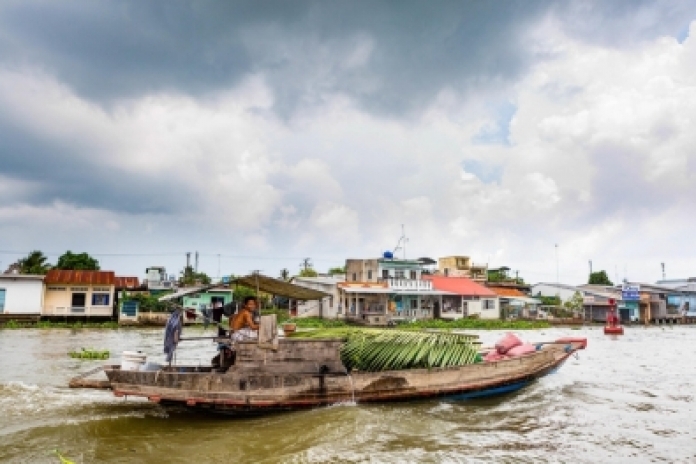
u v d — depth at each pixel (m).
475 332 36.72
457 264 65.44
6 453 7.21
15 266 45.62
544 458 7.32
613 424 9.26
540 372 11.97
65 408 9.75
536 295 63.38
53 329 33.53
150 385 8.97
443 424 9.01
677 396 11.88
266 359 9.52
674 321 60.44
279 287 11.27
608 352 22.91
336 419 8.90
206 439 7.90
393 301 43.56
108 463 6.86
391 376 10.18
